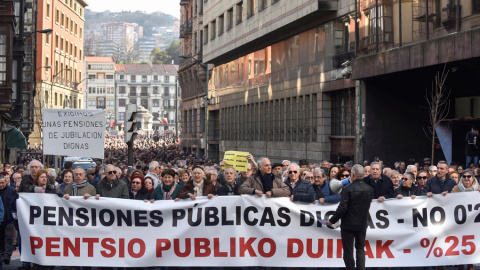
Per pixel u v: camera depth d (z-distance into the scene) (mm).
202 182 12391
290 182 12305
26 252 11938
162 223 11820
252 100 51812
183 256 11820
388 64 27641
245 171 13789
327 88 36562
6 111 36469
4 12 35500
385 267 12023
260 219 11742
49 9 82875
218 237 11789
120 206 11836
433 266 12023
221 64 62406
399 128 31250
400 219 11875
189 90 79062
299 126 41406
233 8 53156
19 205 11938
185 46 80938
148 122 171625
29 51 58656
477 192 11977
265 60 48469
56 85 84812
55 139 14398
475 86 27516
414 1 25984
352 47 33219
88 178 15180
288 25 40406
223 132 62125
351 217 10734
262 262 11773
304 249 11750
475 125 25734
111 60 193875
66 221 11891
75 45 96812
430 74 27625
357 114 32344
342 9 34344
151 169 14984
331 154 36906
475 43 22172
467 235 11977
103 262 11859
